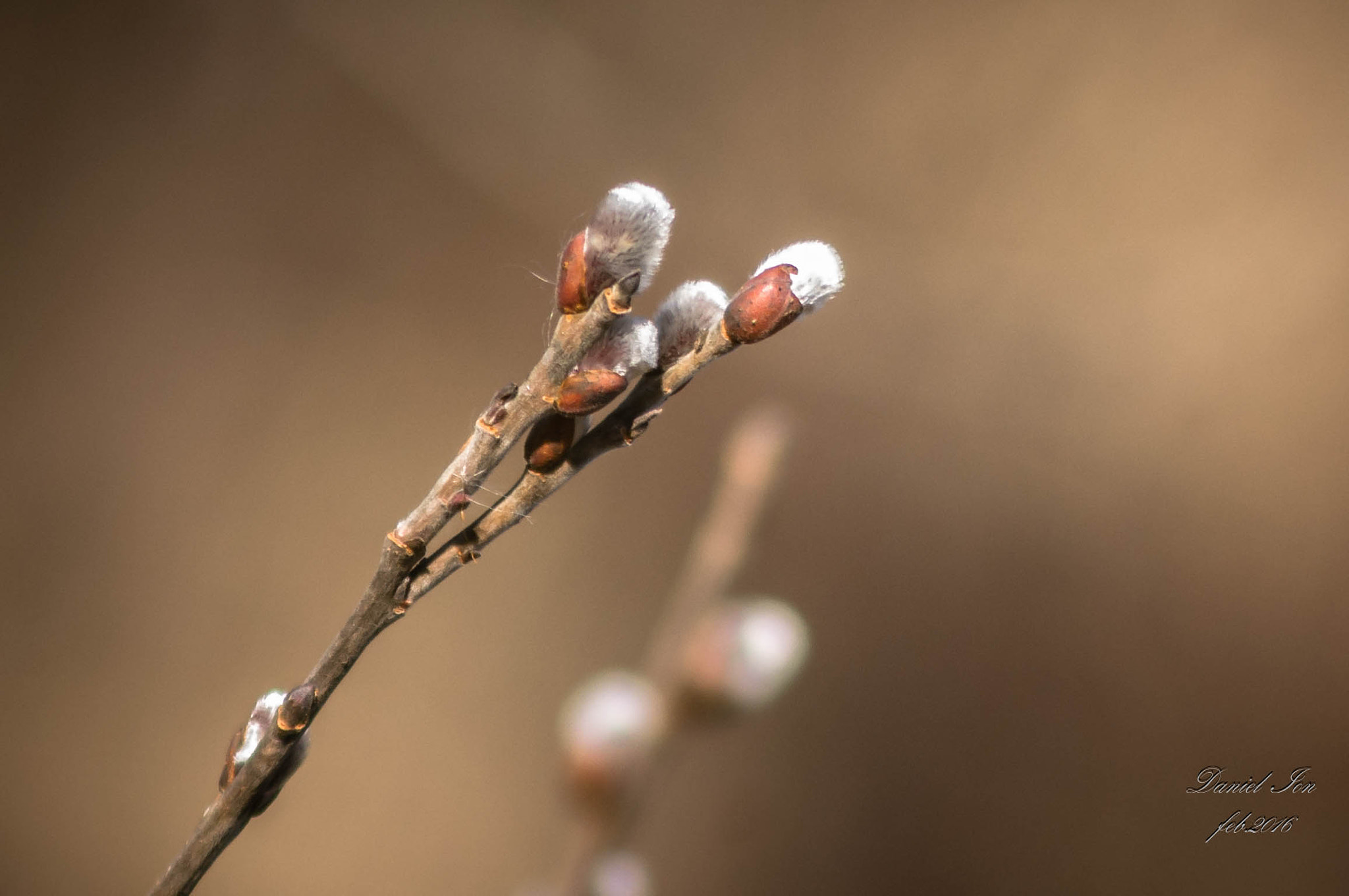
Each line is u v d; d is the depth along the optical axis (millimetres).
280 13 1634
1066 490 1580
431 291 1650
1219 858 1297
